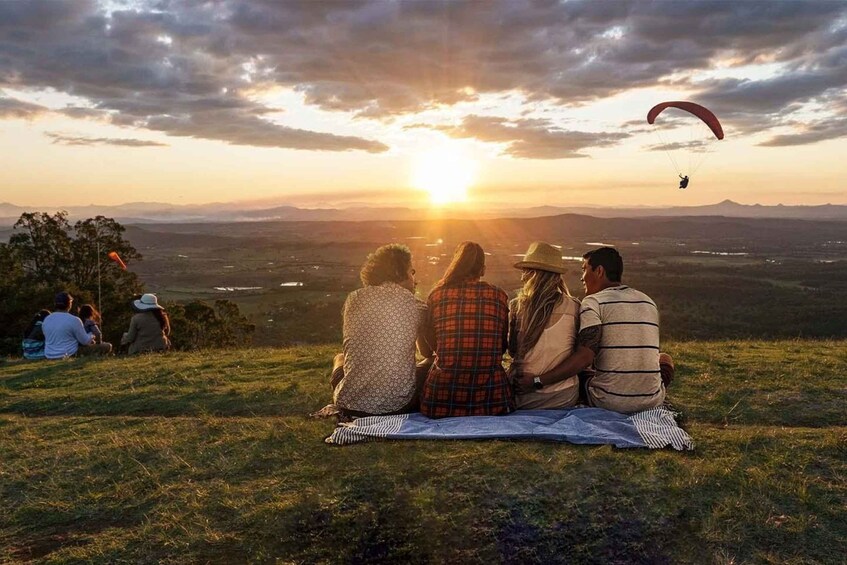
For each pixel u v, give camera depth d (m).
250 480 4.39
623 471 4.16
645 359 5.02
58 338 11.07
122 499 4.27
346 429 4.90
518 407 5.29
